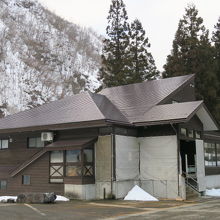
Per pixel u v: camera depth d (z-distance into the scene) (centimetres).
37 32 11606
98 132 1808
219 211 1294
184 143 2136
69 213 1255
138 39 4069
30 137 2119
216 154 2375
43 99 8006
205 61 3334
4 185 2042
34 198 1580
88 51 12006
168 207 1430
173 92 2197
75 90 9069
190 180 2002
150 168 1864
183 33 3491
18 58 9319
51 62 10119
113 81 3847
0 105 6869
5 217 1170
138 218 1130
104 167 1767
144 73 3988
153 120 1795
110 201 1655
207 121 2097
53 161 1848
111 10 4169
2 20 11450
